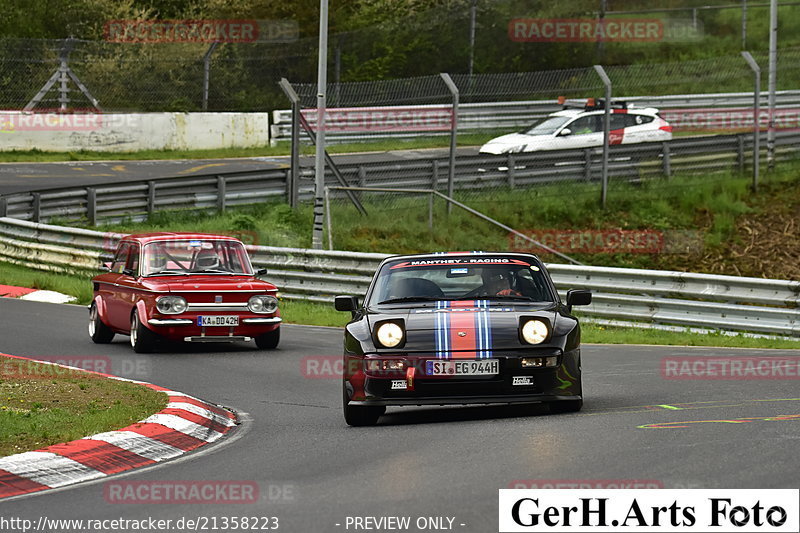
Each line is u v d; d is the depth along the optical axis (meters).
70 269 95.81
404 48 168.25
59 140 141.38
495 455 29.05
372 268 82.50
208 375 51.25
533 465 27.45
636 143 115.44
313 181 114.75
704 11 191.75
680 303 69.44
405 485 26.06
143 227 105.12
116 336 68.31
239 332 59.72
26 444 33.06
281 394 45.75
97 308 63.31
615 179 114.94
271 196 114.94
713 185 116.12
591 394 42.22
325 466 29.38
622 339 65.06
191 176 109.94
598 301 73.81
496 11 176.00
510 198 111.50
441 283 39.81
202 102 158.38
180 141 148.12
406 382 35.38
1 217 101.88
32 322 71.00
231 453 32.66
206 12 173.00
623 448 29.14
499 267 40.41
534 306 38.19
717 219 108.94
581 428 32.81
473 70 169.00
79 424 35.97
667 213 110.81
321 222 93.62
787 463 26.56
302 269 86.81
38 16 165.00
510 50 173.00
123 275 62.75
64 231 96.44
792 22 191.62
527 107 154.00
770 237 106.50
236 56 167.75
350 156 137.88
